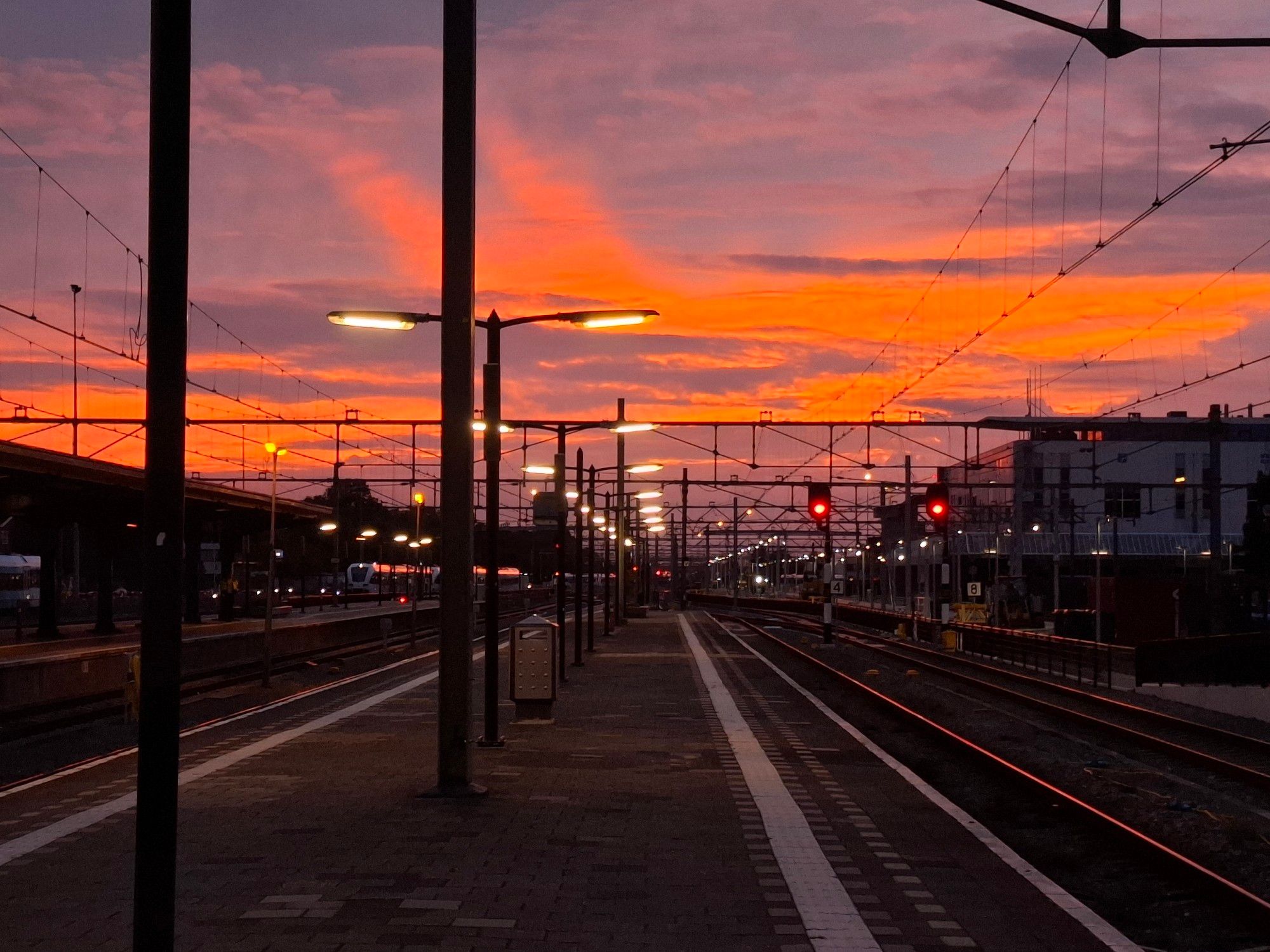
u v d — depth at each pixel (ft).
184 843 38.22
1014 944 28.35
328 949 26.84
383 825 41.32
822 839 40.22
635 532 299.99
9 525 323.78
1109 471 346.95
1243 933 33.58
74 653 146.41
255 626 211.20
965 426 166.71
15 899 31.14
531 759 58.29
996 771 63.57
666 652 151.12
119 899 31.09
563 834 40.16
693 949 27.58
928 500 121.80
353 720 75.82
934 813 45.34
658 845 38.70
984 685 118.52
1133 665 133.28
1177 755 73.97
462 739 47.29
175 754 21.52
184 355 21.97
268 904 30.76
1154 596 183.11
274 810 44.14
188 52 22.20
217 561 403.34
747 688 102.01
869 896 32.73
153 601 21.49
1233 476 347.77
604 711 81.25
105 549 193.06
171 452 21.71
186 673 117.50
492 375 62.28
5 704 84.84
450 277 47.96
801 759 59.77
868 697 102.58
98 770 53.47
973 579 309.63
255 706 92.43
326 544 406.21
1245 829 49.55
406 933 28.25
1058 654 133.18
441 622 47.57
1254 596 199.31
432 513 439.63
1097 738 84.23
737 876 34.65
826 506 114.42
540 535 460.96
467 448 47.88
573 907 30.96
